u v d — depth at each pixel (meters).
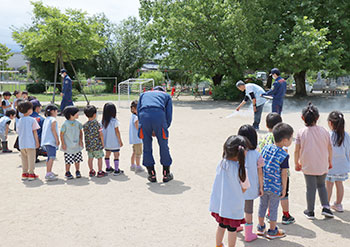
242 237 4.17
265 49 21.27
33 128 6.29
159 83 38.38
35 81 40.03
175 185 6.00
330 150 4.57
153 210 4.89
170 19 22.92
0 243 3.94
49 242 3.96
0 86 25.52
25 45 19.36
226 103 21.92
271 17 22.38
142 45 41.12
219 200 3.61
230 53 22.83
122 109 19.09
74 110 6.27
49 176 6.29
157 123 6.05
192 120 13.91
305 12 22.17
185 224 4.43
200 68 24.94
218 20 22.86
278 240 4.04
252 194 3.96
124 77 41.09
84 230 4.27
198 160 7.66
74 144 6.34
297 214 4.77
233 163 3.57
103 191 5.70
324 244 3.90
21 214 4.77
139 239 4.03
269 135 4.51
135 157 7.49
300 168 4.66
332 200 5.28
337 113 4.79
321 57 19.56
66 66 38.44
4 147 8.82
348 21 21.88
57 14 18.89
